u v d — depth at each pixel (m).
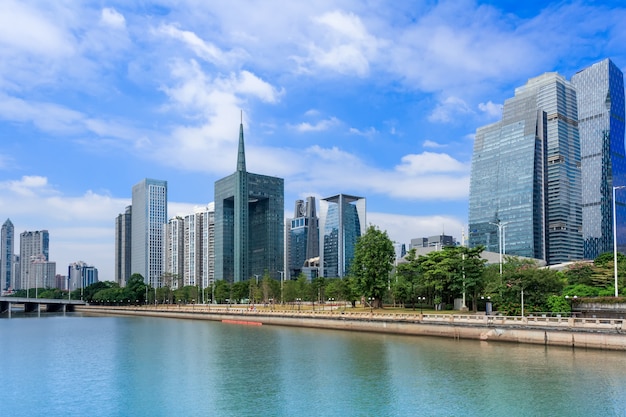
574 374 73.62
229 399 67.81
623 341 87.81
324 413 60.34
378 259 171.88
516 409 58.81
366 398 65.81
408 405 62.06
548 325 98.81
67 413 63.94
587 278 152.38
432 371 79.81
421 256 179.25
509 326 106.06
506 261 165.00
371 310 164.12
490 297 123.81
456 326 117.31
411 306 181.25
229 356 103.31
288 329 163.12
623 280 140.00
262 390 71.94
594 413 56.53
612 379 70.19
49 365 97.62
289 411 61.62
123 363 98.06
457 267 147.12
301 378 78.81
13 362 101.69
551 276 118.31
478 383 70.75
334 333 143.38
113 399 69.81
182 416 61.31
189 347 119.94
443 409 60.00
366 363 89.06
